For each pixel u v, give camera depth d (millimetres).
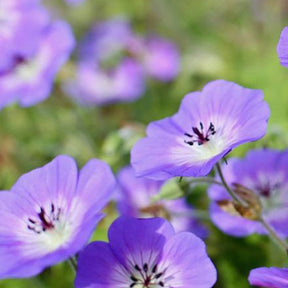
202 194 547
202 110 418
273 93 614
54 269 543
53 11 940
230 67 729
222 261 521
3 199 404
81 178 401
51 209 401
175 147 413
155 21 894
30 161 646
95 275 379
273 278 369
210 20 834
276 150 486
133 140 534
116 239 386
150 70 799
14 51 620
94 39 872
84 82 774
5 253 388
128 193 522
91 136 711
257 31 760
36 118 729
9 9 651
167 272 382
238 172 480
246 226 456
